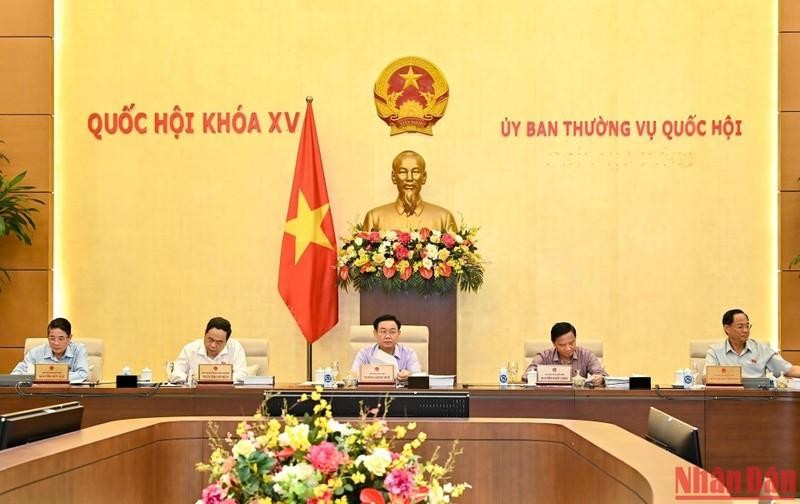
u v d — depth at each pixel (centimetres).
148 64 909
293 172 906
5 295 889
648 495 249
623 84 906
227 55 910
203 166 908
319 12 909
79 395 646
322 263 877
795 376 704
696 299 897
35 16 900
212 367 655
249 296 904
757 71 903
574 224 903
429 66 905
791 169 892
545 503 378
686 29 906
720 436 646
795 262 856
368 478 270
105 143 906
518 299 901
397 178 884
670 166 903
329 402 401
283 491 259
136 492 351
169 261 905
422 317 838
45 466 281
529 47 907
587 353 715
